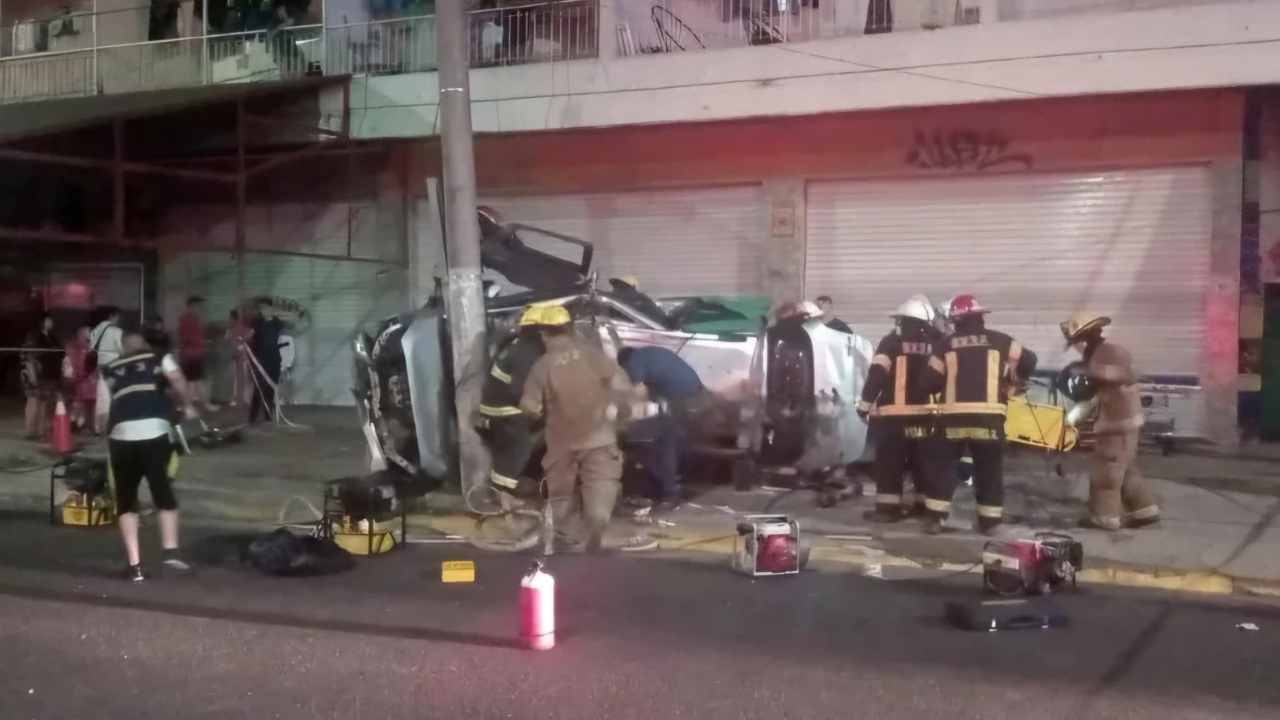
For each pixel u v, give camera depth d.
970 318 7.82
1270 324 12.21
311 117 14.96
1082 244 12.55
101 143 13.59
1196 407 12.09
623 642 5.73
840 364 9.40
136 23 17.48
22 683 5.12
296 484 10.02
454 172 9.03
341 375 16.19
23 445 12.40
